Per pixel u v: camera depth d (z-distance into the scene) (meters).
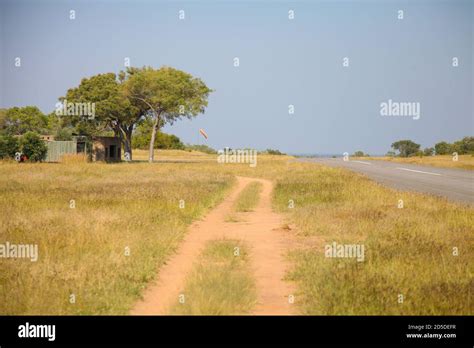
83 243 12.73
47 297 9.00
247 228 16.98
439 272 10.84
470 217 17.56
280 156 98.38
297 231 16.16
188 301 8.93
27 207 18.70
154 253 12.27
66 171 40.00
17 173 36.66
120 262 11.09
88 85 71.00
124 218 16.34
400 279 10.22
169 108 71.38
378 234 14.91
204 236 15.48
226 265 11.55
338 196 23.86
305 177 35.91
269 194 28.42
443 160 63.41
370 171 45.25
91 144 65.19
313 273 10.78
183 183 30.48
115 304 8.93
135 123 75.12
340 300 9.02
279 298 9.59
